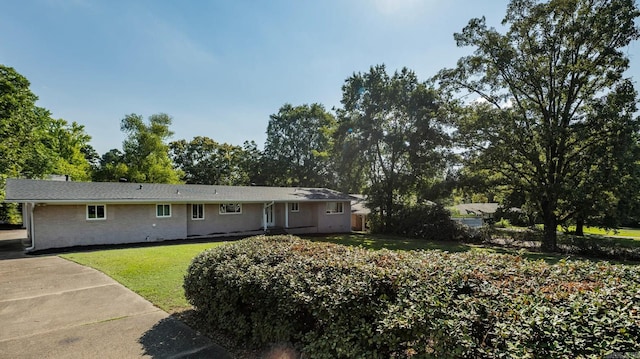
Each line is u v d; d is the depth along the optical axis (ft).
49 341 13.28
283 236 19.56
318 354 9.35
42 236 42.29
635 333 5.63
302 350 9.89
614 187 47.96
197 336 13.56
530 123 54.39
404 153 73.46
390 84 72.43
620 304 6.66
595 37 48.88
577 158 51.78
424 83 71.20
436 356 7.07
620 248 48.96
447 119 64.49
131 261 31.81
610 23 47.09
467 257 11.96
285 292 10.67
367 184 86.74
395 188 74.79
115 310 17.15
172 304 18.02
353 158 77.25
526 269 10.18
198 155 134.31
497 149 55.26
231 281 12.79
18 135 68.44
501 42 55.16
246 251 15.06
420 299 8.25
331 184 121.39
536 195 53.78
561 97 54.03
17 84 68.18
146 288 21.47
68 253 39.04
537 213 57.47
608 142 46.80
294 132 126.21
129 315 16.34
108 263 30.91
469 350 6.57
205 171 132.98
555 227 54.24
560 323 6.09
